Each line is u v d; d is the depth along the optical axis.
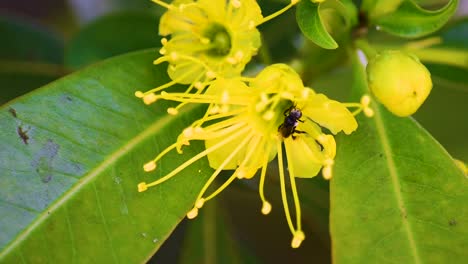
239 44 0.23
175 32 0.24
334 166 0.23
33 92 0.23
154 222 0.23
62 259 0.22
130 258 0.22
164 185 0.23
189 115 0.23
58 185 0.23
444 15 0.23
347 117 0.23
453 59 0.25
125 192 0.23
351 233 0.23
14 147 0.23
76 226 0.22
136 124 0.23
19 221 0.22
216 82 0.23
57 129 0.23
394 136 0.23
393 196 0.23
